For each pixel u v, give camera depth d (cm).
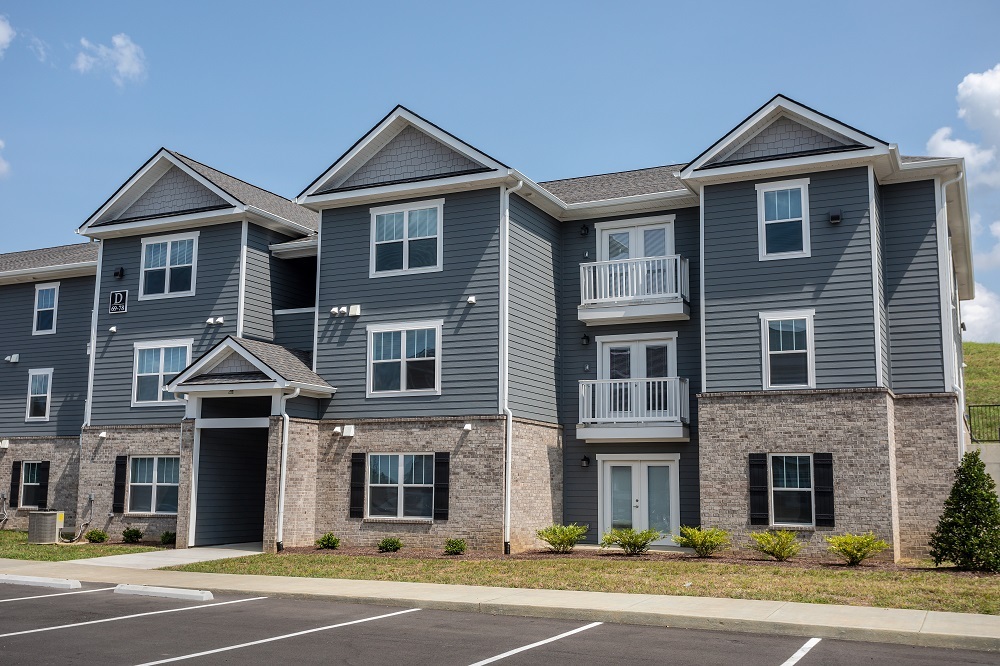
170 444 2434
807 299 1975
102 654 1021
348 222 2320
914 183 2058
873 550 1738
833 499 1881
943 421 1950
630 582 1522
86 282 2945
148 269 2566
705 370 2038
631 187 2452
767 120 2044
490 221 2153
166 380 2484
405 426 2155
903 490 1953
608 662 978
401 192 2225
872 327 1912
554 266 2369
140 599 1471
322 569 1777
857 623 1148
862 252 1942
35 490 2922
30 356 3000
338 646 1067
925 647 1067
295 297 2611
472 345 2125
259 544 2339
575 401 2336
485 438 2067
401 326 2209
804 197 2009
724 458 1983
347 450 2211
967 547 1655
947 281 2000
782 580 1521
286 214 2612
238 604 1413
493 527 2027
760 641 1101
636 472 2258
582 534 2036
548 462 2248
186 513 2227
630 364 2305
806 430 1923
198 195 2505
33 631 1170
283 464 2120
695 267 2258
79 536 2481
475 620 1260
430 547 2078
